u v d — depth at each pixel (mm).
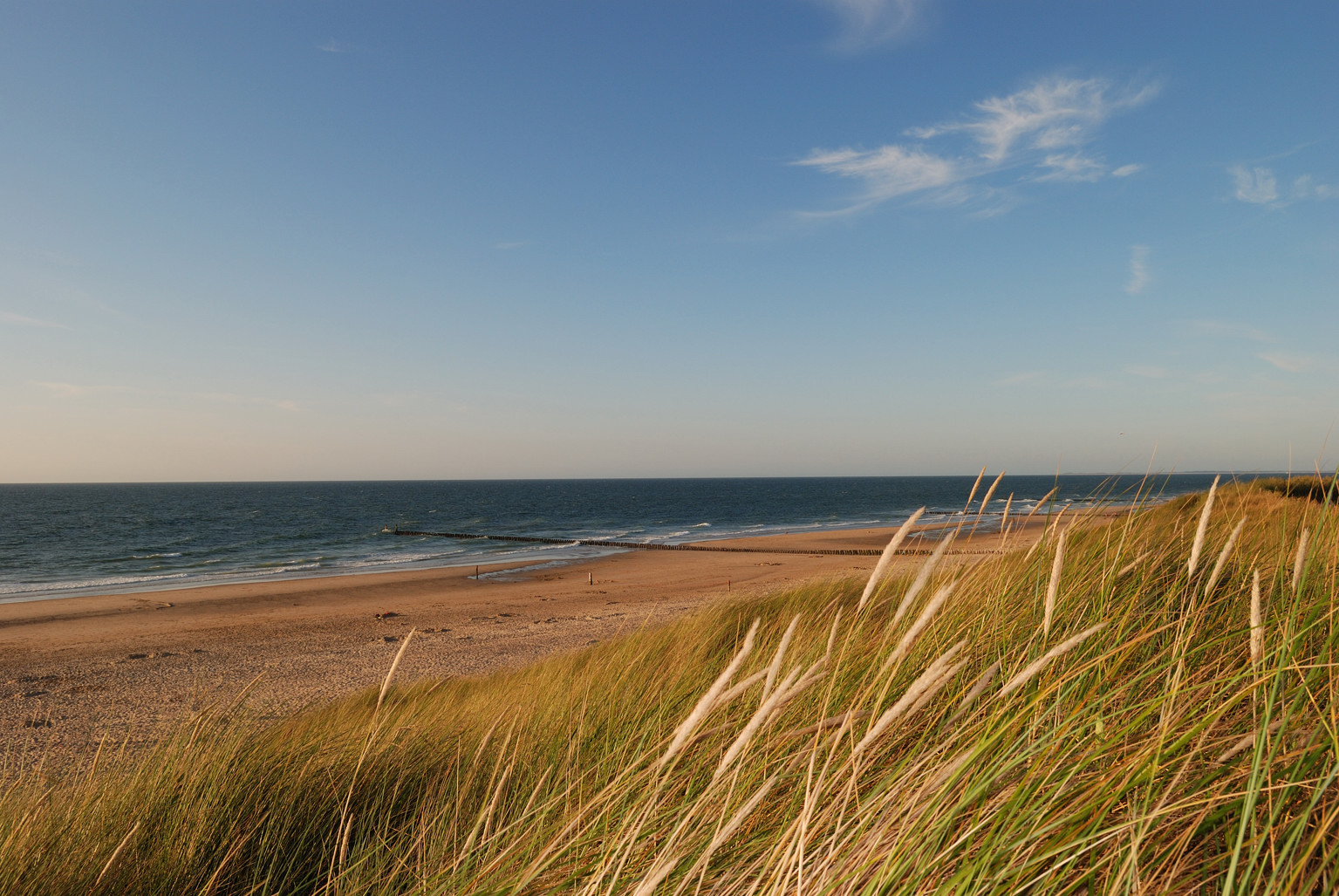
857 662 2963
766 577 35094
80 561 48469
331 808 3523
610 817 2355
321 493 190625
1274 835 1473
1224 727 1881
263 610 28375
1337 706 1615
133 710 13453
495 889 2092
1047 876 1376
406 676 16453
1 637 22875
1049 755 1695
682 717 3533
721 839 1539
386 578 38531
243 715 4527
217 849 3062
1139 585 3039
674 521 88812
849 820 1686
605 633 21250
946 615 3084
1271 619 2430
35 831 3234
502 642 20516
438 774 3918
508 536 67250
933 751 1691
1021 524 3521
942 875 1546
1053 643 2533
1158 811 1392
